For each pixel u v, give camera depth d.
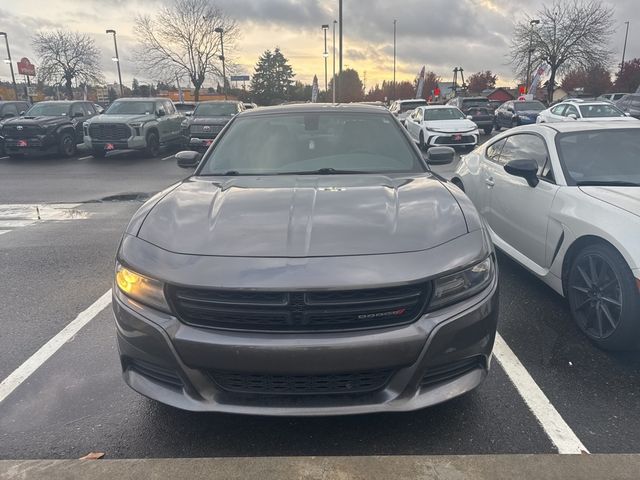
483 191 5.22
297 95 78.69
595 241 3.42
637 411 2.74
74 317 4.09
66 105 17.42
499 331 3.70
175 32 38.16
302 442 2.52
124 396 2.95
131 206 8.70
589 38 36.72
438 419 2.68
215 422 2.68
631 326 3.13
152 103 17.11
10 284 4.85
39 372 3.25
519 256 4.45
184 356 2.25
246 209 2.70
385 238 2.38
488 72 75.88
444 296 2.29
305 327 2.20
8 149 15.84
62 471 2.24
